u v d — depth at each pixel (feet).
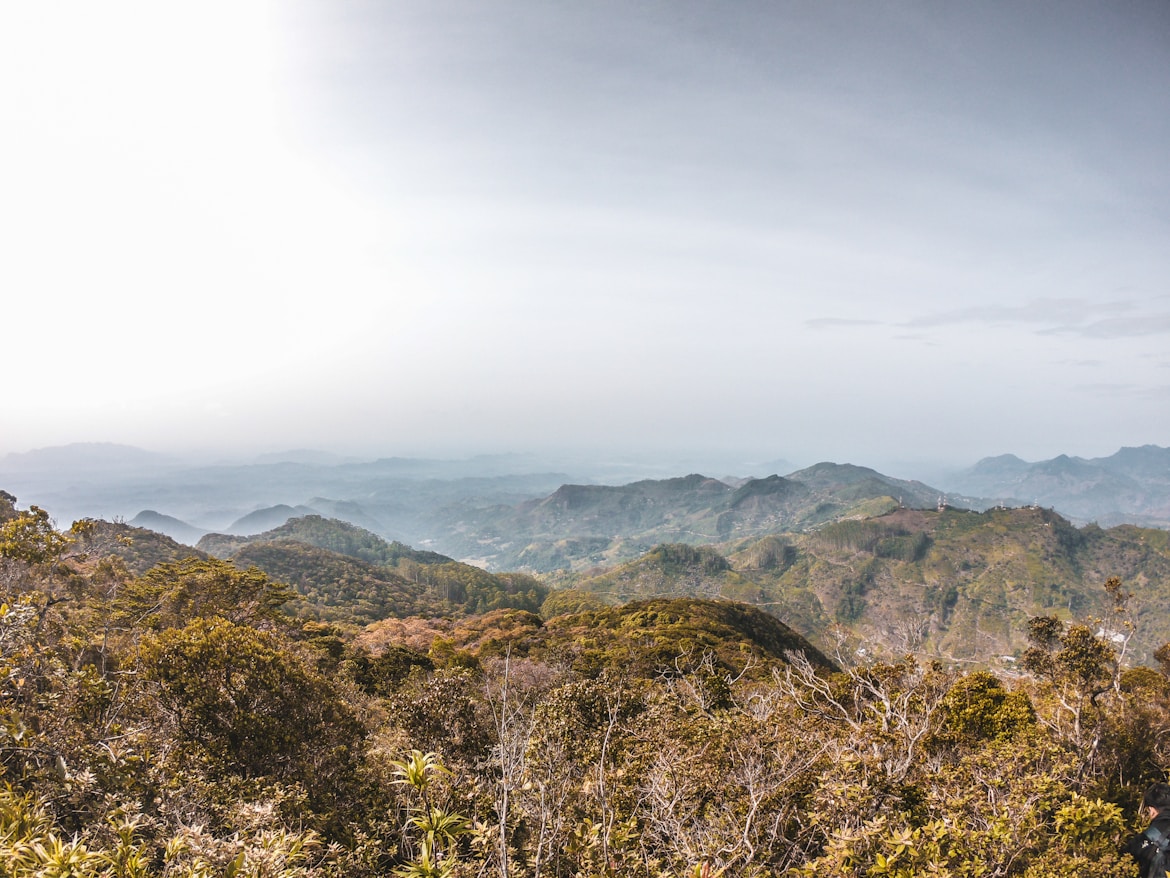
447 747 38.63
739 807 28.66
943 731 48.29
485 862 22.31
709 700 59.06
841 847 23.79
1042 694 57.16
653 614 217.77
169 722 40.27
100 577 108.78
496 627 212.64
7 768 23.61
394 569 561.43
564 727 36.94
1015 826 25.82
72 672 38.06
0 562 50.03
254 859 17.15
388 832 33.76
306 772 39.11
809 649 256.11
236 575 117.60
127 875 14.73
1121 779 40.55
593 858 23.84
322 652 109.19
